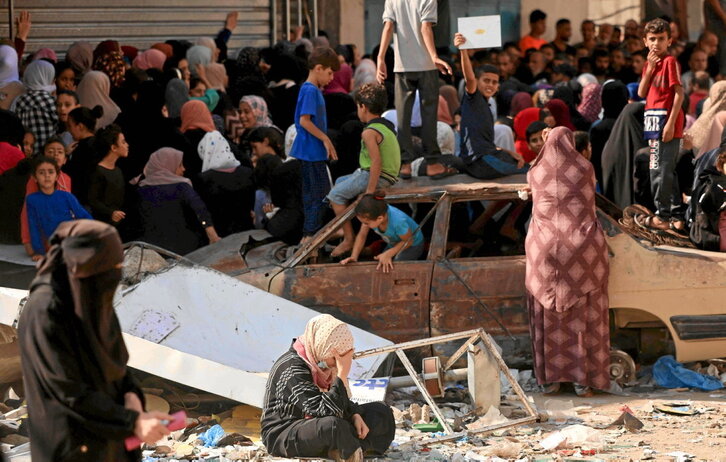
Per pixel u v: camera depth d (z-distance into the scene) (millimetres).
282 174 19000
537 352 15891
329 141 18438
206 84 27031
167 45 31484
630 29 43844
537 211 15945
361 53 42969
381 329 16188
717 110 21375
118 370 8477
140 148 22016
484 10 46438
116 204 19703
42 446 8359
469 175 17781
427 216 16672
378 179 17172
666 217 18703
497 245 17969
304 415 12258
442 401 15672
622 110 21781
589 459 12852
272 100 27094
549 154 15961
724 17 44531
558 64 35281
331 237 17547
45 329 8094
